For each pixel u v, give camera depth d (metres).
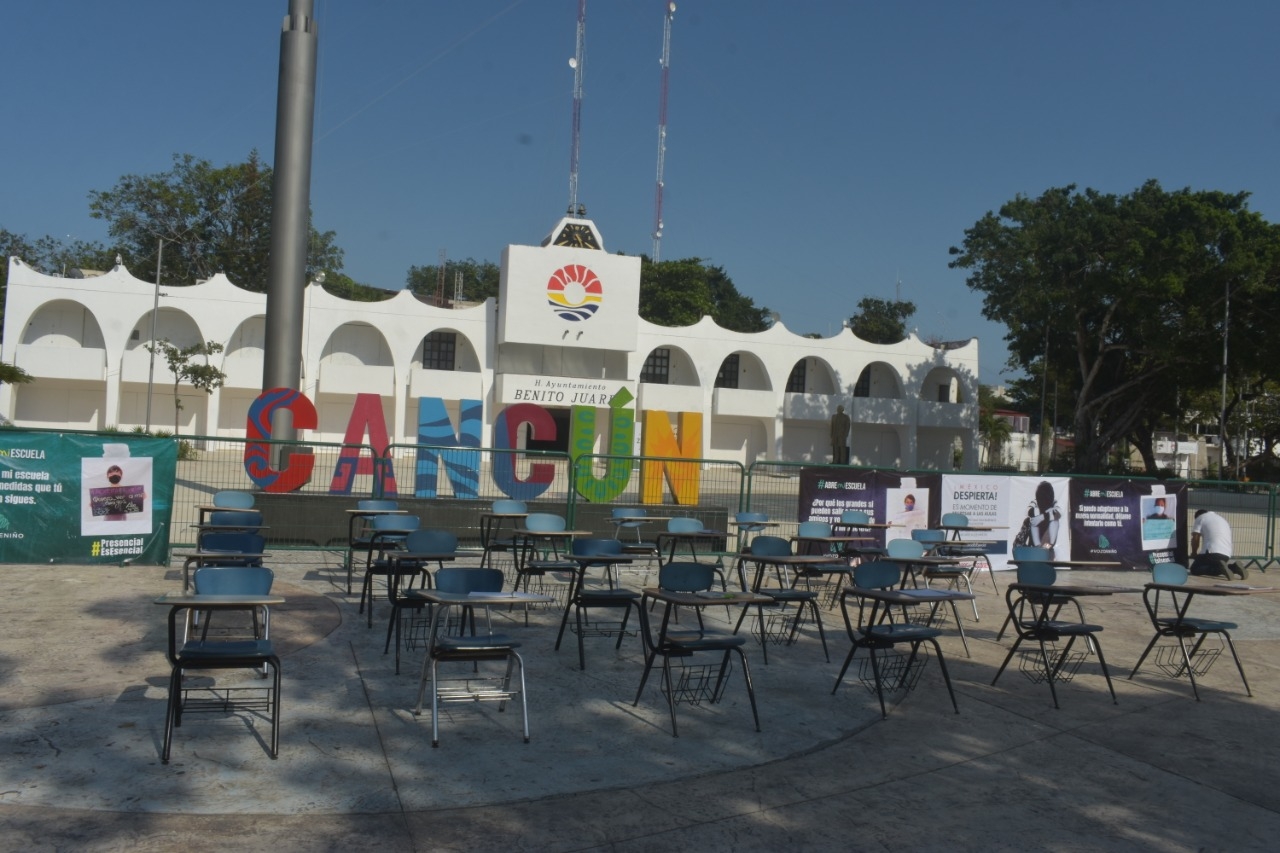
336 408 48.38
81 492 13.03
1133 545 18.28
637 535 15.27
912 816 5.96
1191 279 43.47
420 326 47.97
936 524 16.78
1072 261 45.78
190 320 46.47
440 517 16.33
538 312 47.97
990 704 8.63
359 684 8.16
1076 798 6.41
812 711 8.12
